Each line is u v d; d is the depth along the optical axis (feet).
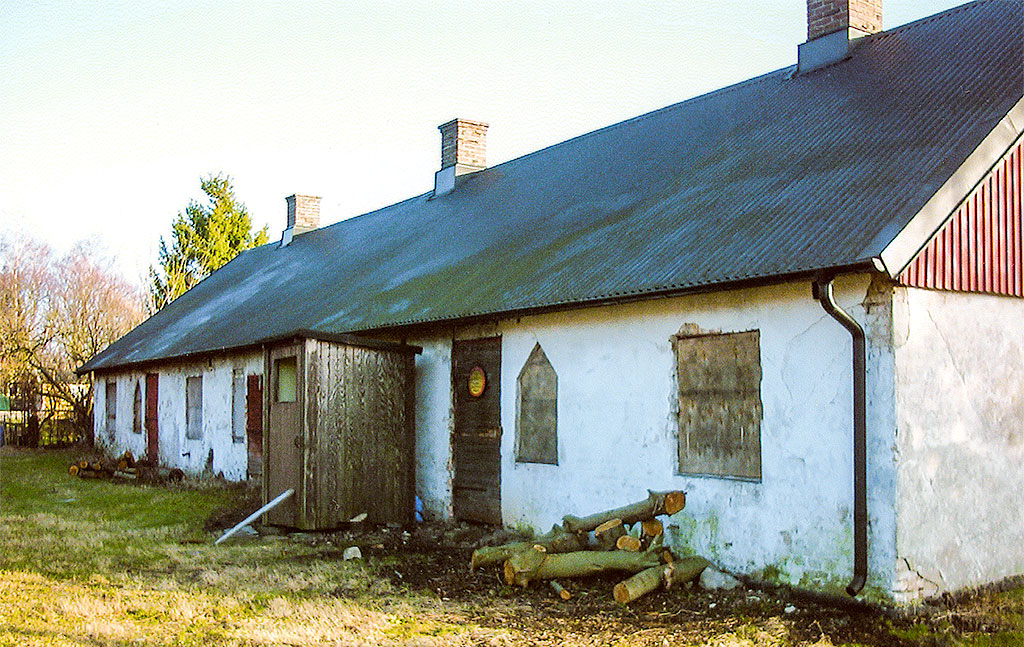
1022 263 26.45
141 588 26.99
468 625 23.26
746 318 27.09
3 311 107.14
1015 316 26.50
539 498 34.71
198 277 138.31
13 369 105.40
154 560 31.55
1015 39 31.94
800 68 41.50
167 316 81.30
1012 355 26.32
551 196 46.80
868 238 23.36
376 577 28.81
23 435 92.84
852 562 23.79
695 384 28.76
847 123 32.96
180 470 60.34
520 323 36.06
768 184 31.50
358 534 37.19
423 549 33.73
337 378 38.22
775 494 25.95
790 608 23.98
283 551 33.40
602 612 24.45
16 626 22.33
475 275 40.63
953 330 24.75
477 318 36.35
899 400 23.18
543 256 37.76
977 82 30.09
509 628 22.97
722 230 29.48
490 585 27.40
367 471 38.78
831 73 39.14
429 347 41.06
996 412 25.71
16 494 52.44
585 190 44.32
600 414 32.09
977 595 24.45
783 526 25.67
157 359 65.98
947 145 26.53
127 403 76.38
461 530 36.96
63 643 20.99
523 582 26.73
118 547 34.12
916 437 23.52
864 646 20.99
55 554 32.32
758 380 26.78
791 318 25.79
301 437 37.09
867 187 26.66
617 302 30.27
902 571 22.94
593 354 32.53
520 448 35.83
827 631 22.02
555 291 32.58
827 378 24.72
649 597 25.73
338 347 38.40
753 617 23.49
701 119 43.83
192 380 64.03
